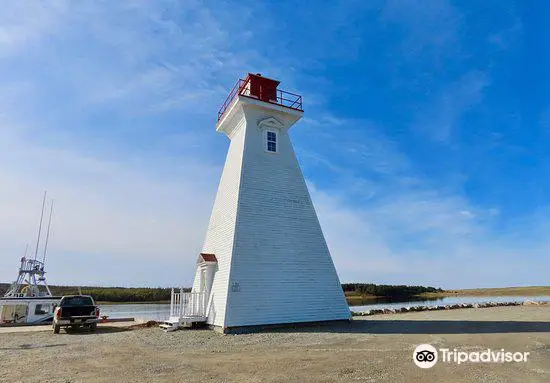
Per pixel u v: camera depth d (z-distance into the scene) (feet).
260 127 72.49
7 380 30.66
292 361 35.99
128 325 80.74
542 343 44.98
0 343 53.21
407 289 351.25
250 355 39.50
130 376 31.17
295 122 77.25
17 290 105.09
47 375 32.07
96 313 69.82
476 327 61.77
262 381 28.91
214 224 73.61
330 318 66.08
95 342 52.47
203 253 69.26
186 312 68.90
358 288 331.77
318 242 69.56
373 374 30.76
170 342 50.01
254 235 64.03
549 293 334.03
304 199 71.56
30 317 91.15
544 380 28.89
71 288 212.02
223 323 57.36
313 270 67.05
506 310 106.83
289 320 62.08
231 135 79.36
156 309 194.70
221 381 29.12
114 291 276.00
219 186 77.10
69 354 42.55
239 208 64.44
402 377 29.84
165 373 31.99
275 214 67.41
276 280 63.10
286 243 66.33
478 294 351.05
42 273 109.29
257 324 59.31
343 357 37.63
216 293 63.21
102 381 29.71
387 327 62.85
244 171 67.56
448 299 258.37
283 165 72.08
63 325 67.21
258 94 75.31
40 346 49.75
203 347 45.39
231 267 60.34
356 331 57.98
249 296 60.18
